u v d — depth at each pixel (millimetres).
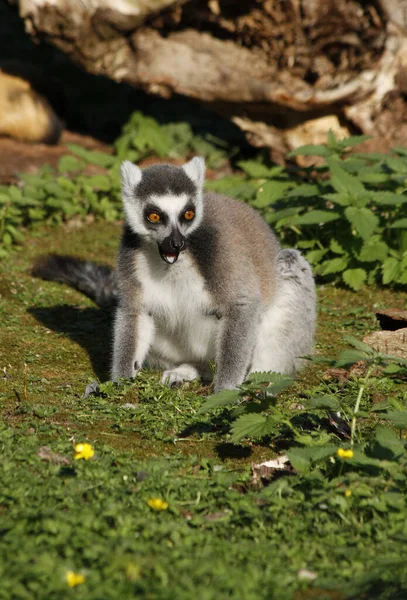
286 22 18484
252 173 17203
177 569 5707
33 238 17422
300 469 7117
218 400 7859
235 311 10312
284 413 8586
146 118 22000
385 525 6578
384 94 19109
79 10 18516
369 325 12852
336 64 18891
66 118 23750
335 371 11180
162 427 8875
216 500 7043
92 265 14461
